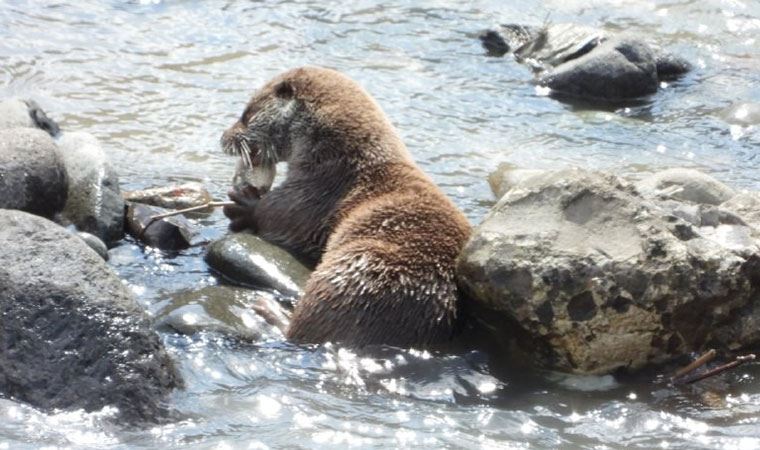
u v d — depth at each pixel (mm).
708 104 50094
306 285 31797
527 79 51781
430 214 32781
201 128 45219
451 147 45031
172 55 51469
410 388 28562
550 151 45281
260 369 28781
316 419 26578
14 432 24500
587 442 26219
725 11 59656
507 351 30406
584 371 29469
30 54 49875
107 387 25594
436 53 53812
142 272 34125
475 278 30094
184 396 26906
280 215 35969
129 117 45469
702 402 28172
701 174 37969
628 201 30156
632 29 57438
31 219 27984
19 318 25984
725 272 29359
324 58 52531
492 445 25891
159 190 39062
